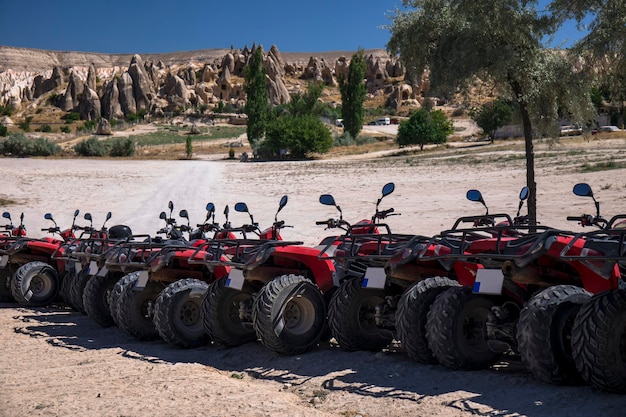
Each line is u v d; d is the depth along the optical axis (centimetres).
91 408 621
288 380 739
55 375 780
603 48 1249
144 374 768
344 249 838
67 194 4500
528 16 1387
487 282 658
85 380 747
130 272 1052
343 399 639
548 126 1491
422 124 8506
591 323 586
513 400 592
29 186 4981
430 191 3588
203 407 612
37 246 1442
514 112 1582
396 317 752
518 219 754
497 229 668
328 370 755
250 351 884
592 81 1409
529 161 1509
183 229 1122
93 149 9362
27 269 1420
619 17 1237
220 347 938
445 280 756
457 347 693
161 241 1097
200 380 722
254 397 644
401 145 8875
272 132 8575
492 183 3675
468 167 4772
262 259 833
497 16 1357
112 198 4256
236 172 6088
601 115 7631
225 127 17112
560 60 1443
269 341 816
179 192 4500
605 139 6181
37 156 8975
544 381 629
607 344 582
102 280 1131
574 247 631
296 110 11494
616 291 595
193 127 15212
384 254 781
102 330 1120
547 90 1464
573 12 1295
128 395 668
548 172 3838
